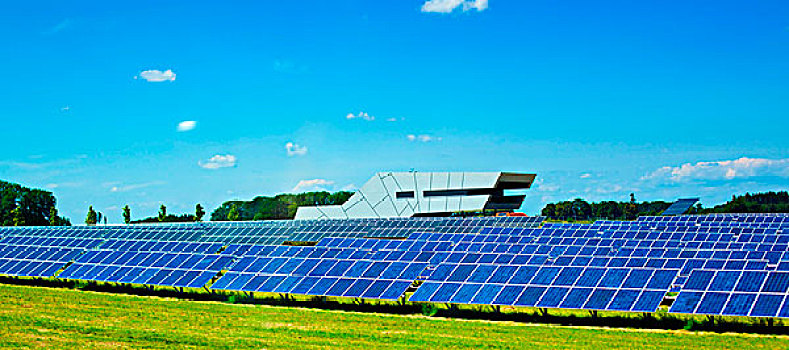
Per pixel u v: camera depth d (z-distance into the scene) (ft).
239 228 280.51
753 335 97.30
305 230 275.59
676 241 194.90
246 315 116.57
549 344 91.86
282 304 131.23
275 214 636.48
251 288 134.62
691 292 102.83
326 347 88.07
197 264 153.69
